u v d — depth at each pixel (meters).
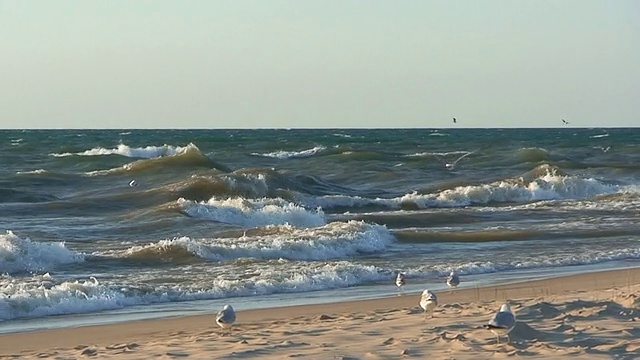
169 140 165.12
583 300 21.14
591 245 40.88
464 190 68.12
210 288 28.02
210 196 58.59
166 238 41.44
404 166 93.56
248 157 106.88
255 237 38.22
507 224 50.16
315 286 29.05
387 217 52.34
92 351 17.70
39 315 24.30
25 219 48.72
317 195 67.81
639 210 56.25
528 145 149.75
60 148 119.12
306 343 16.36
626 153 122.12
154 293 27.06
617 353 14.15
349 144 151.12
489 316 19.48
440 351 14.80
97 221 47.22
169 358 15.52
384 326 18.52
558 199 69.12
